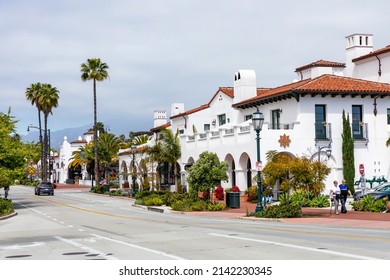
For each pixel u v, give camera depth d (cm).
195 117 5459
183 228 2095
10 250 1521
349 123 3953
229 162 4356
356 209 2850
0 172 3753
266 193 3528
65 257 1328
